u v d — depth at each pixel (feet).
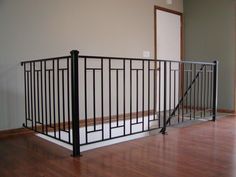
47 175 6.38
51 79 11.88
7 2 10.57
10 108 10.83
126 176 6.30
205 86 16.72
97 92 13.69
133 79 15.57
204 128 11.73
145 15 16.08
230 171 6.63
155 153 8.07
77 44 12.75
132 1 15.29
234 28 16.44
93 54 13.42
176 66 18.25
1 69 10.53
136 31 15.56
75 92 7.72
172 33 18.13
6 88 10.70
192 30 18.60
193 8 18.45
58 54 12.08
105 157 7.72
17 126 11.05
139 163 7.20
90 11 13.23
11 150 8.54
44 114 11.51
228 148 8.62
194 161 7.36
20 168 6.88
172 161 7.36
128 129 14.75
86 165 7.07
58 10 12.04
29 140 9.93
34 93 10.73
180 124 12.69
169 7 17.75
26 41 11.12
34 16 11.31
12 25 10.73
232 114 15.81
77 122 7.83
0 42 10.47
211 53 17.63
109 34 14.11
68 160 7.48
